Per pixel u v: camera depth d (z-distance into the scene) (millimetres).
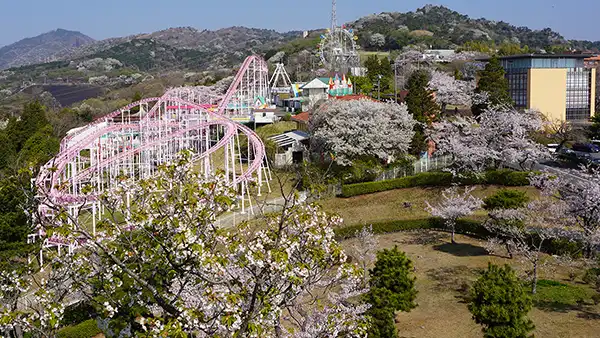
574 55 112562
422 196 69000
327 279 34938
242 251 21250
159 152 86938
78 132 91250
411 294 34688
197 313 19359
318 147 84125
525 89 113688
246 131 81000
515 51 175750
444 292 42062
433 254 51531
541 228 47906
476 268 46812
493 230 50156
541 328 34875
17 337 23797
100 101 171250
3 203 42469
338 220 25703
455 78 130875
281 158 90125
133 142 96938
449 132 78625
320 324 25062
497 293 29500
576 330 34375
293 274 20453
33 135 92812
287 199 22109
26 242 43094
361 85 138625
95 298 23234
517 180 65562
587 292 40250
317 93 124000
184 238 19953
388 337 32000
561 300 38906
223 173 22781
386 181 72000
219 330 20516
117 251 23000
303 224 22672
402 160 79250
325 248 23500
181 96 134750
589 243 43438
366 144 77375
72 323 36438
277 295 22016
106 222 22359
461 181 68938
